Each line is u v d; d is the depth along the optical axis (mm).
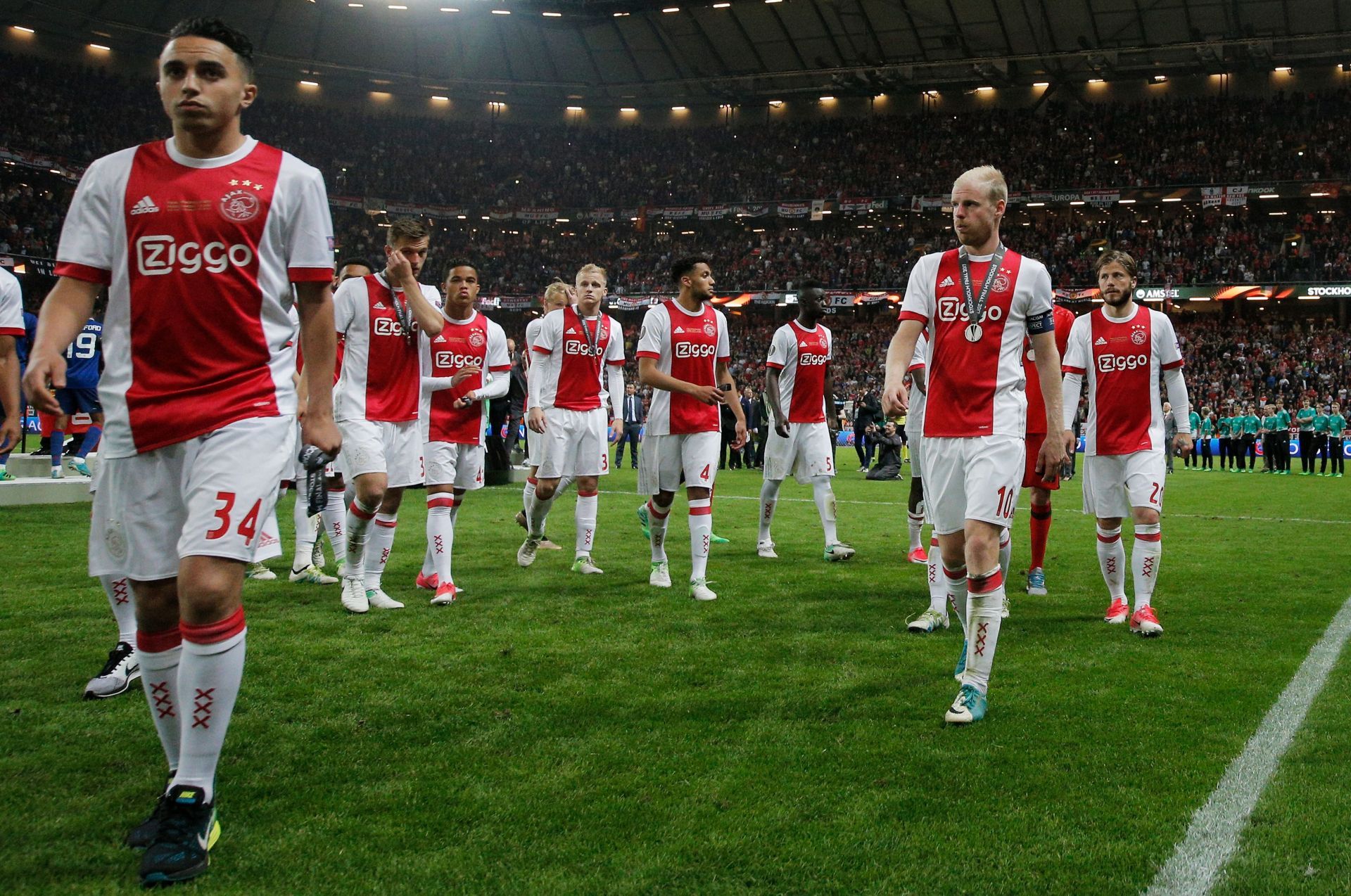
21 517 8844
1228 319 39188
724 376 6359
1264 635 4859
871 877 2215
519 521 7484
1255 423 22234
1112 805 2646
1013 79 42812
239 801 2633
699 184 46344
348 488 6414
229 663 2359
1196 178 39094
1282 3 35062
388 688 3742
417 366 5531
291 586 6055
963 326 3691
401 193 45594
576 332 6539
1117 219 41812
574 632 4785
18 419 4297
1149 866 2275
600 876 2211
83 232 2430
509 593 5898
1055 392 3707
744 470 19938
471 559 7309
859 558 7570
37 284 35781
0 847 2326
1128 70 41531
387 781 2785
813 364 7477
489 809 2594
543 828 2473
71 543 7336
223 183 2455
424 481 5711
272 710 3438
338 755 3000
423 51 45094
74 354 10516
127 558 2451
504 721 3352
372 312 5293
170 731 2568
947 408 3734
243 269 2461
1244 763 2973
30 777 2777
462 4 40125
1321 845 2393
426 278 44906
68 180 37281
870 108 47281
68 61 39969
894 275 41812
